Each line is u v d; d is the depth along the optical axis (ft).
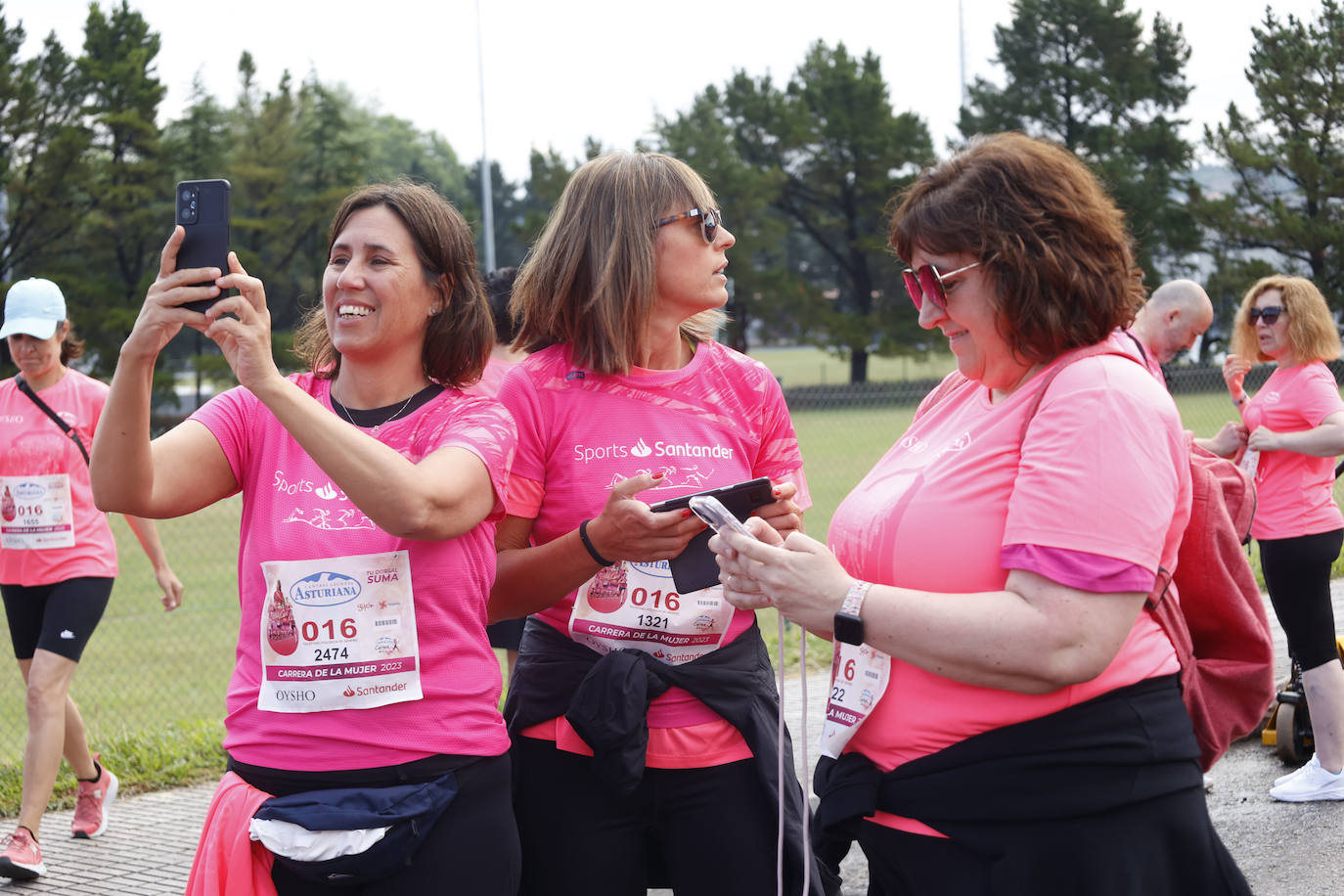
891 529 6.53
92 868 14.70
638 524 7.84
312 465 7.51
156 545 16.87
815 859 8.82
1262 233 139.64
